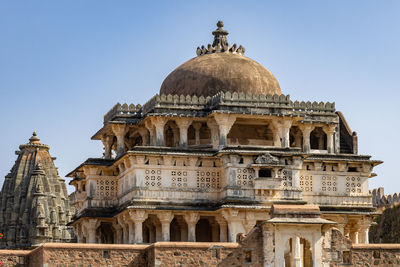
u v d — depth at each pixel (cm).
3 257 7481
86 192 9731
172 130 9800
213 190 9162
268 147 9181
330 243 7619
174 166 9125
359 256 7662
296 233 7550
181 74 9819
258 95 9362
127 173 9262
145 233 9681
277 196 9056
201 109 9412
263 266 7500
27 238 11475
